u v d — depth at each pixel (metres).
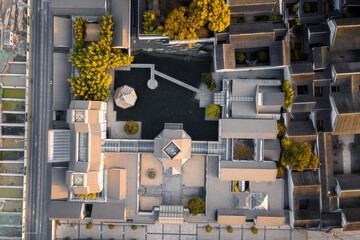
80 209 43.78
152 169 45.38
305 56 42.59
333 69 40.19
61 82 43.81
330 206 42.69
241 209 43.81
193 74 45.25
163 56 45.12
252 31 39.91
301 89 42.28
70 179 39.50
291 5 42.12
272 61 40.97
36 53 45.94
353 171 44.84
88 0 41.47
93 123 40.03
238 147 43.22
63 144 43.00
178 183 45.81
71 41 43.53
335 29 38.84
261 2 39.38
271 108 41.50
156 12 42.22
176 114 45.50
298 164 40.38
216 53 41.00
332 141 44.81
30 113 46.19
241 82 41.41
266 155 42.72
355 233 46.31
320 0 40.94
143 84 45.50
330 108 41.34
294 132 42.00
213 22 36.88
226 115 42.69
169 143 39.47
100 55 39.31
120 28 41.00
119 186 42.69
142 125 45.56
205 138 45.38
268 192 44.53
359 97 40.66
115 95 43.56
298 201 43.16
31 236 46.44
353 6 41.09
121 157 44.34
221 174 41.59
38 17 45.88
